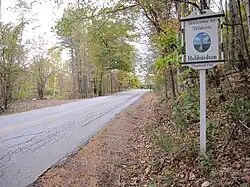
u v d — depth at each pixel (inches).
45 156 272.5
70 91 1980.8
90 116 582.6
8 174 220.5
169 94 759.1
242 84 310.5
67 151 292.0
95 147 312.0
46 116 585.0
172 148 251.0
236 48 364.8
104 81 2128.4
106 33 445.1
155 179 211.0
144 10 454.0
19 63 986.7
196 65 209.3
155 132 370.6
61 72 2047.2
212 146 228.5
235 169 183.3
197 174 197.0
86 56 1831.9
